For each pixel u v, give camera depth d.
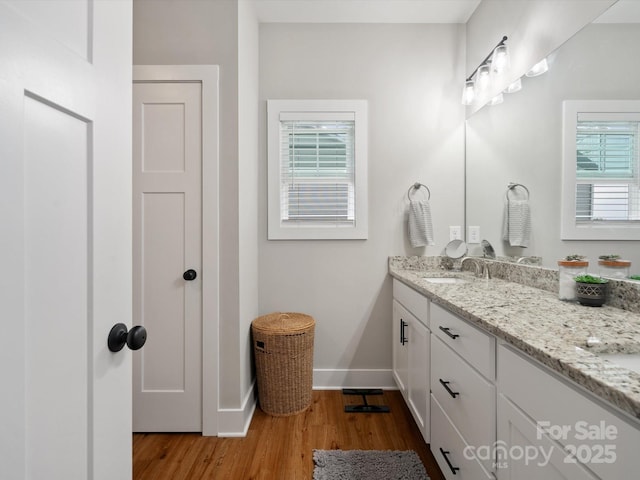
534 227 1.58
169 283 1.77
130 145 0.72
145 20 1.76
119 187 0.68
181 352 1.78
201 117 1.75
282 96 2.31
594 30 1.24
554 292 1.42
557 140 1.42
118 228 0.67
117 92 0.67
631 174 1.08
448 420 1.28
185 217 1.76
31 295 0.47
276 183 2.30
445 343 1.32
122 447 0.68
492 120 1.97
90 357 0.59
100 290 0.61
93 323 0.59
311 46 2.30
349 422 1.90
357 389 2.29
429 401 1.51
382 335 2.33
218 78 1.76
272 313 2.24
